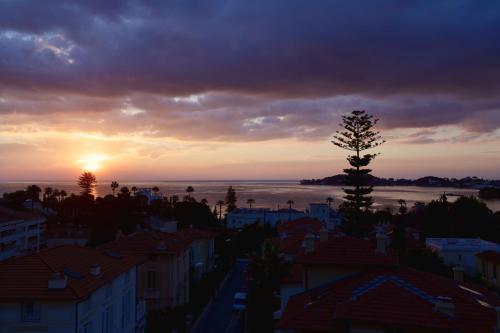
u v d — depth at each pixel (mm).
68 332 24000
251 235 97438
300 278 37281
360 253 26547
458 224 92500
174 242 47219
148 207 151750
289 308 24328
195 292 53062
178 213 121375
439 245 61844
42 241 83375
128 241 45906
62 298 23766
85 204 138625
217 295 55531
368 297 19406
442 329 17531
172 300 43812
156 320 40375
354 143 67375
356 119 66812
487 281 50125
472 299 22203
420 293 20938
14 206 101312
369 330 18391
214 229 105562
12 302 24078
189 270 55281
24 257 27375
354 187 67562
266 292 42312
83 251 32406
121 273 31234
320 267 26422
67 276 25969
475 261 58406
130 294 34438
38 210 139125
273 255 42312
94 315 27000
